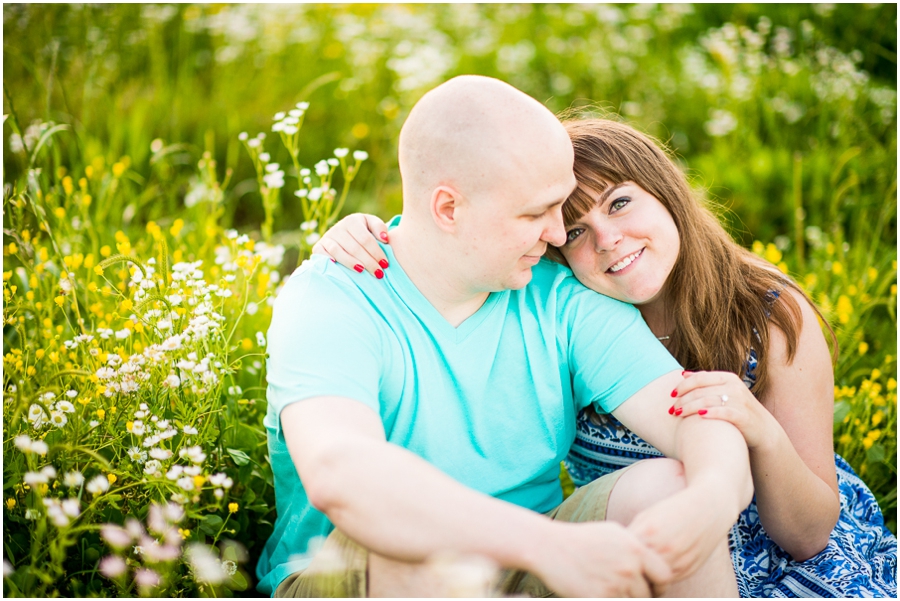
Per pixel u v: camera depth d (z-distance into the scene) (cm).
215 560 159
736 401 149
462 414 160
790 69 395
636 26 484
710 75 416
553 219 150
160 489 159
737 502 135
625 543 124
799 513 159
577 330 167
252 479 198
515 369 164
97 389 169
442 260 153
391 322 156
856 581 159
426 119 148
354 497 123
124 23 419
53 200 244
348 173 235
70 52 382
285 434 140
